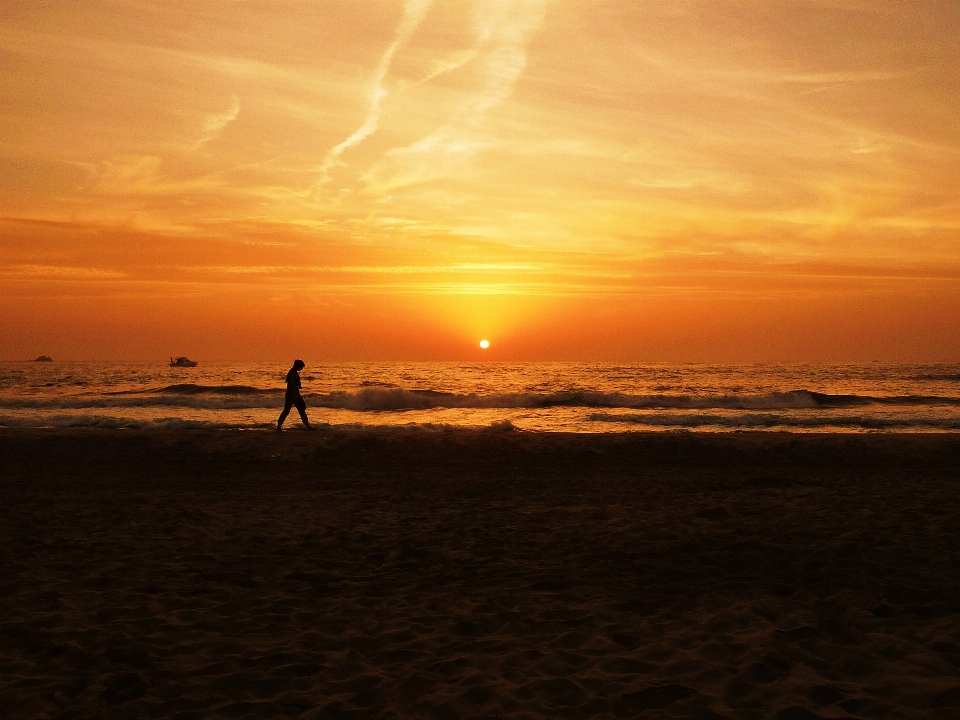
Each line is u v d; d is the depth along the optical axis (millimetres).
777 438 18000
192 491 11547
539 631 5129
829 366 90812
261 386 45188
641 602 5785
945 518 8883
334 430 19406
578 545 7754
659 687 4051
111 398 28234
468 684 4145
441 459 14945
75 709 3834
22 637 4895
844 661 4449
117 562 7000
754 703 3859
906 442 17203
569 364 107375
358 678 4266
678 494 11188
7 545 7641
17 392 38219
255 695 4059
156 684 4160
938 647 4570
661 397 29750
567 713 3787
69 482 12227
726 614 5348
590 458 15133
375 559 7270
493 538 8141
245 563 7031
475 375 64562
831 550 7230
